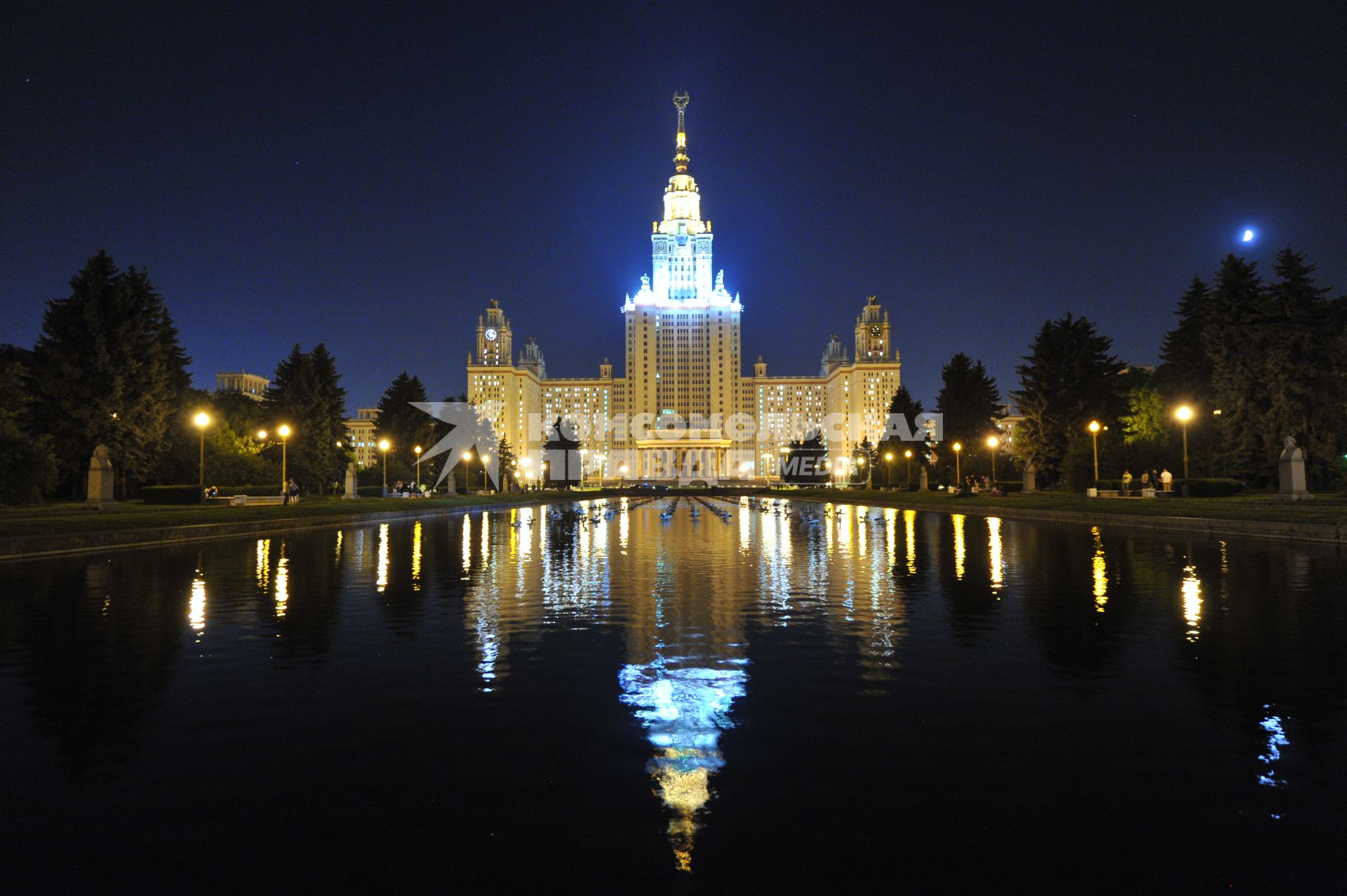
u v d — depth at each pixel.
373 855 5.25
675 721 7.86
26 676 9.62
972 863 5.12
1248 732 7.44
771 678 9.49
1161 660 10.17
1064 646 11.09
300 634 12.18
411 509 53.91
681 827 5.62
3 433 40.91
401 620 13.41
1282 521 28.14
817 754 6.97
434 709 8.30
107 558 24.30
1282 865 5.08
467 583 18.31
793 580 18.69
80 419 54.28
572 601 15.47
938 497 70.12
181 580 18.95
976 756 6.88
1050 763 6.72
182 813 5.88
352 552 26.45
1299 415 49.97
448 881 4.93
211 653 10.91
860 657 10.49
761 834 5.51
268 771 6.64
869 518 48.25
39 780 6.48
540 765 6.74
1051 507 44.94
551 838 5.46
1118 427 71.31
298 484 75.06
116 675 9.70
